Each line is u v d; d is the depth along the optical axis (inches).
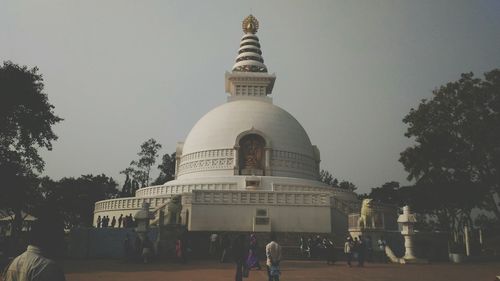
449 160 1806.1
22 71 1508.4
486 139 1724.9
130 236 1515.7
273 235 671.8
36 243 231.5
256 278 856.9
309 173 2455.7
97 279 845.8
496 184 1798.7
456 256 1481.3
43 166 1617.9
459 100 1825.8
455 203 1845.5
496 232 2819.9
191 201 1729.8
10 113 1449.3
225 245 1295.5
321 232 1718.8
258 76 2785.4
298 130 2551.7
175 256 1295.5
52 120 1628.9
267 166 2288.4
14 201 1507.1
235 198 1743.4
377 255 1401.3
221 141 2352.4
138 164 4072.3
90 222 3486.7
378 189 3484.3
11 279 217.2
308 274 941.2
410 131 1959.9
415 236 1525.6
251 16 3260.3
